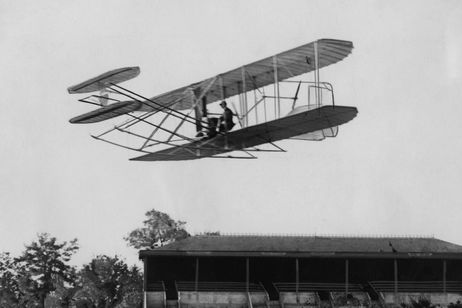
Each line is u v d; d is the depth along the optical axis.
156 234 93.19
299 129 45.69
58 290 90.38
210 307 70.75
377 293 71.62
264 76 47.22
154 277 71.88
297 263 71.25
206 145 46.81
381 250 73.25
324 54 44.91
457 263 72.81
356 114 43.69
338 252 71.56
